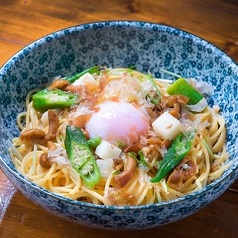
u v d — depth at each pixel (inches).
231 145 16.1
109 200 14.3
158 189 14.7
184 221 15.0
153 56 18.3
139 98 16.2
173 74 18.2
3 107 16.1
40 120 17.0
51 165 15.1
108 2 22.2
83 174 14.7
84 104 16.1
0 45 19.8
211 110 17.2
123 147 15.2
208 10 22.1
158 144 15.3
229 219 15.1
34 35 20.4
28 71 17.1
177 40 17.7
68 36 17.4
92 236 14.6
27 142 16.0
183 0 22.5
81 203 12.4
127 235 14.6
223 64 16.8
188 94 17.1
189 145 15.3
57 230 14.7
